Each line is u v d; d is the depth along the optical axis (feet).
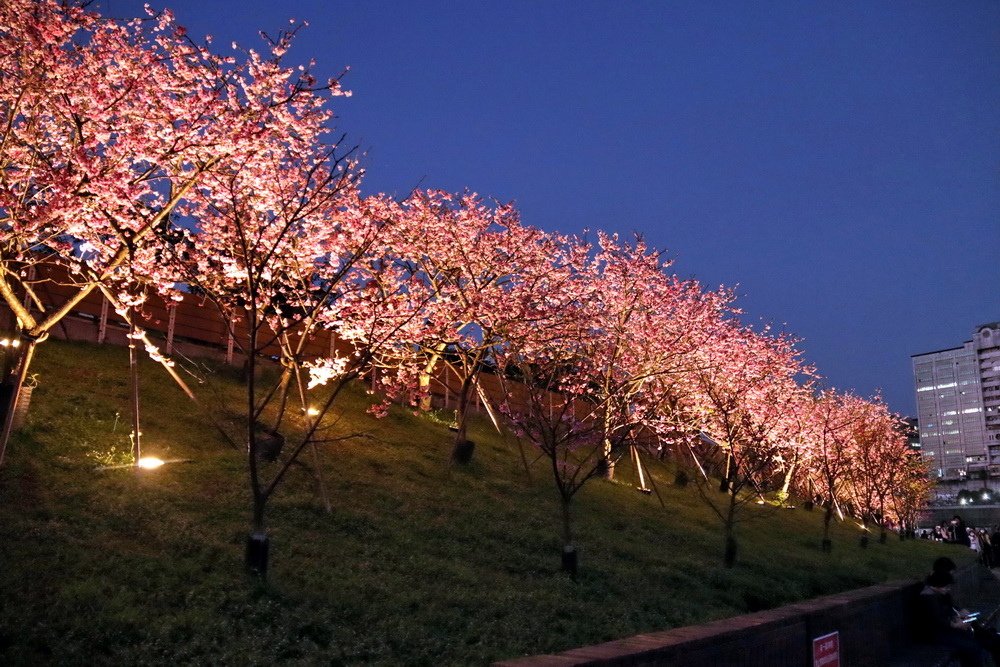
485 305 89.86
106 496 50.90
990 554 111.04
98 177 50.31
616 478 121.08
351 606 39.27
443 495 72.64
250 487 59.72
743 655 23.59
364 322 71.00
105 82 53.67
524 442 124.57
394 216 87.45
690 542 80.28
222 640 32.09
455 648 35.35
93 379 78.48
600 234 115.34
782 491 150.71
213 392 87.35
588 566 58.90
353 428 91.50
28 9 50.70
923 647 41.65
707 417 115.24
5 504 46.42
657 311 115.03
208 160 57.77
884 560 101.76
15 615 30.40
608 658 17.74
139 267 59.98
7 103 53.26
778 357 130.00
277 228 64.75
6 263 53.26
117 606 32.89
